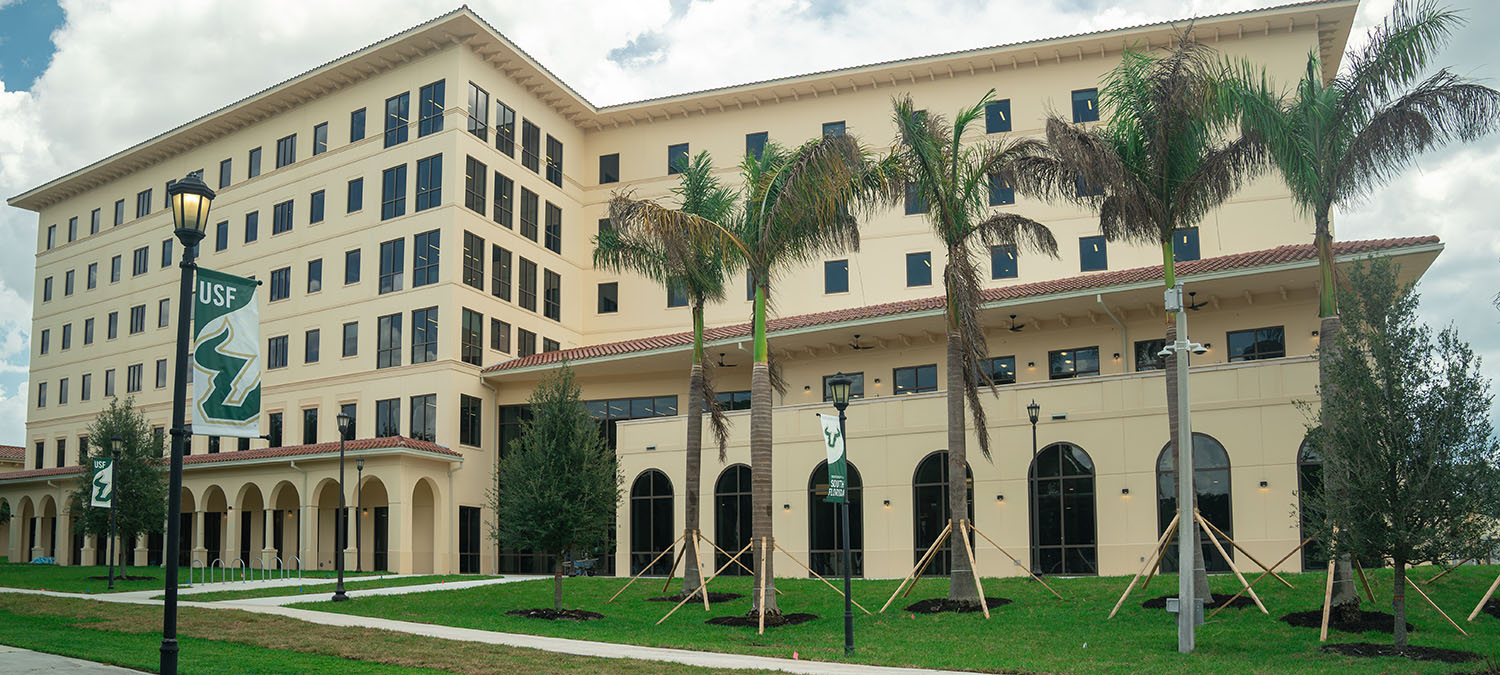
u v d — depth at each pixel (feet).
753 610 74.84
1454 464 56.08
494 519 148.46
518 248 157.69
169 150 186.19
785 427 114.11
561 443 81.87
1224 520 90.53
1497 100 61.62
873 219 148.15
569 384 84.94
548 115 166.81
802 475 112.16
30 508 188.55
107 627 69.67
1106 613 71.82
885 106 150.82
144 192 193.06
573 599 91.15
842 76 151.23
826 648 63.10
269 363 165.07
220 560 148.36
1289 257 98.07
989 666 55.88
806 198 73.82
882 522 106.83
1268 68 131.03
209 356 39.91
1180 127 70.38
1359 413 58.03
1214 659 56.44
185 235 40.04
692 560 90.07
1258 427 90.33
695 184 88.99
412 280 149.07
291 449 143.95
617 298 167.94
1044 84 142.41
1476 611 64.80
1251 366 91.45
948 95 147.33
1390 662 53.93
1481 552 55.57
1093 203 74.95
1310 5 127.95
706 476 117.91
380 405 150.00
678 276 92.43
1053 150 73.67
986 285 138.62
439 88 150.61
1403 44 64.23
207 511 164.55
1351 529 57.47
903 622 73.00
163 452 130.31
